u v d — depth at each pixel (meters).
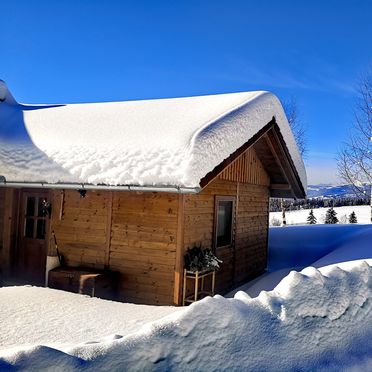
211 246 7.96
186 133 6.95
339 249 9.74
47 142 8.21
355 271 4.03
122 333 3.89
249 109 7.74
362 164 16.98
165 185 6.08
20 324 4.14
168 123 7.87
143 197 7.14
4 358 1.96
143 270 7.05
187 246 7.04
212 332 2.57
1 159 7.88
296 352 2.87
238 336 2.67
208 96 9.73
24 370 1.92
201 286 7.45
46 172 7.20
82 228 7.63
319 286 3.49
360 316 3.62
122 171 6.54
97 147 7.50
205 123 7.10
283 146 9.44
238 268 9.35
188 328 2.50
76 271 7.12
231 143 6.95
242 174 9.37
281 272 9.20
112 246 7.34
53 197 7.89
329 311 3.38
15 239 8.62
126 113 9.34
